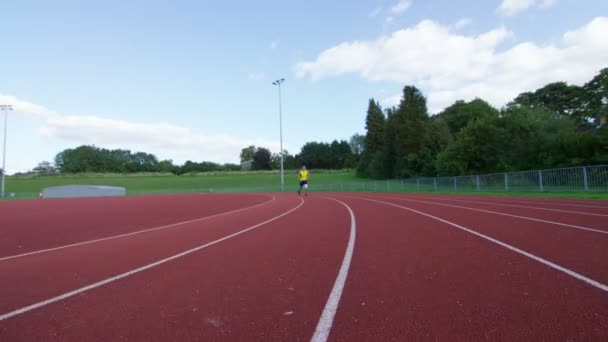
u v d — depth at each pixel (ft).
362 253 18.92
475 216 32.58
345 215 37.93
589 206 38.40
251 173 308.81
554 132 100.94
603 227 24.12
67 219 45.88
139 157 444.96
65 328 10.46
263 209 50.85
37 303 12.79
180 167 400.26
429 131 179.73
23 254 23.18
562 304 10.71
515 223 27.25
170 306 11.99
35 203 89.56
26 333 10.17
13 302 12.96
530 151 103.65
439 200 56.13
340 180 240.53
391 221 31.40
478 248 18.89
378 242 21.79
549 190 59.57
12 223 42.14
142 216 47.37
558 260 15.74
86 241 27.78
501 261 16.01
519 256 16.78
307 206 52.85
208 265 17.61
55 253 22.99
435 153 175.11
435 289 12.62
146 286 14.43
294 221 34.14
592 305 10.54
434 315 10.32
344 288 13.17
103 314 11.48
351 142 435.94
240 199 86.58
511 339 8.66
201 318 10.84
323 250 20.06
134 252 21.86
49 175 293.02
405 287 12.99
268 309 11.37
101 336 9.81
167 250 22.00
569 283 12.60
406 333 9.23
